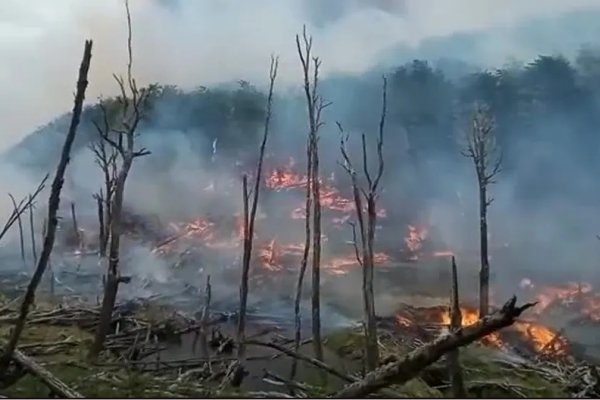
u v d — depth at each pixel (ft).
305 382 19.34
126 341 23.75
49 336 23.02
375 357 18.30
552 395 19.25
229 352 23.35
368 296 18.60
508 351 24.12
